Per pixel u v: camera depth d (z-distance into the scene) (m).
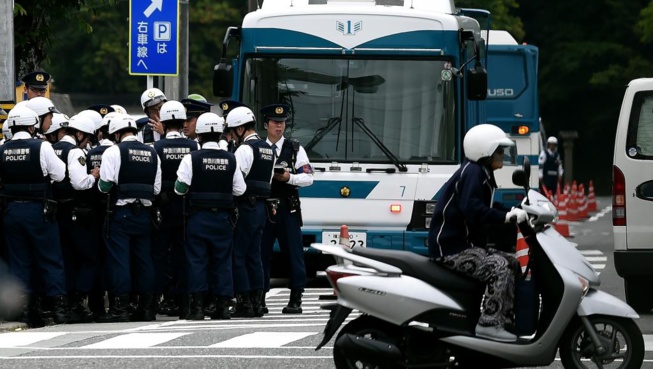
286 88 48.69
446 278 25.39
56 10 55.25
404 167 48.22
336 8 48.72
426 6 50.62
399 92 48.47
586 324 25.70
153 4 55.97
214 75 46.62
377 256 25.48
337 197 48.38
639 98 39.47
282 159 40.72
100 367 28.86
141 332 35.81
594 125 172.88
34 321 40.03
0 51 45.12
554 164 101.94
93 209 40.50
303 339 33.56
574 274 25.53
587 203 112.00
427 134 48.38
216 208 39.19
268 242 41.22
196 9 172.00
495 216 25.39
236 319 39.72
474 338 25.22
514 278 25.47
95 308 40.97
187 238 39.41
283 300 47.56
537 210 25.44
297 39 48.69
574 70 167.62
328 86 48.59
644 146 39.31
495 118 78.38
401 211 48.28
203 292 39.53
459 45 48.56
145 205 39.91
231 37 48.78
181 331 35.81
